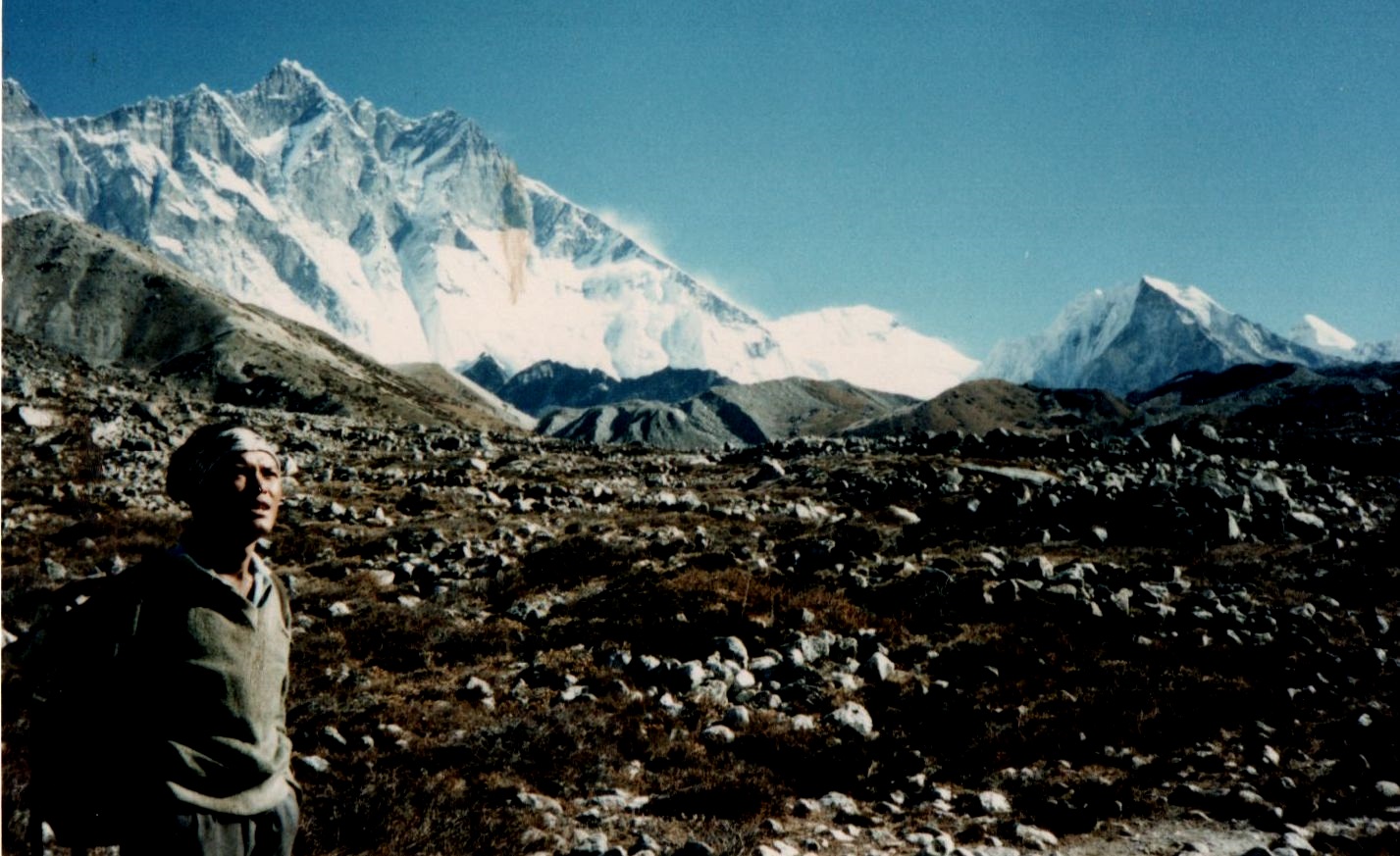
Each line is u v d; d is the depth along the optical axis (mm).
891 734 11055
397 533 19969
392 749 9672
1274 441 40375
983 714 11703
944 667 13469
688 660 13242
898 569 17656
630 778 9633
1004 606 15789
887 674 13125
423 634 13570
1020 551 19688
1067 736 11062
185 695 3898
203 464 4047
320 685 11539
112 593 3938
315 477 27688
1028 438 35500
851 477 28688
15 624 11812
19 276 186500
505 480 28562
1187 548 19797
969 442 36219
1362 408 79125
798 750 10406
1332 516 23297
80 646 3828
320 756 9336
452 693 11586
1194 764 10562
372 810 7699
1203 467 30016
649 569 17188
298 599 15336
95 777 3809
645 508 24531
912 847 8406
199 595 3986
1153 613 15414
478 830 7758
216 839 3910
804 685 12336
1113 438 39062
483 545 19391
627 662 12883
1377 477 32094
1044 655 13875
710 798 9078
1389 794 9727
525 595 16016
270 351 165500
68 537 17562
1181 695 12281
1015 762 10547
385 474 28734
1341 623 15430
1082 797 9586
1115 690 12422
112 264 196000
